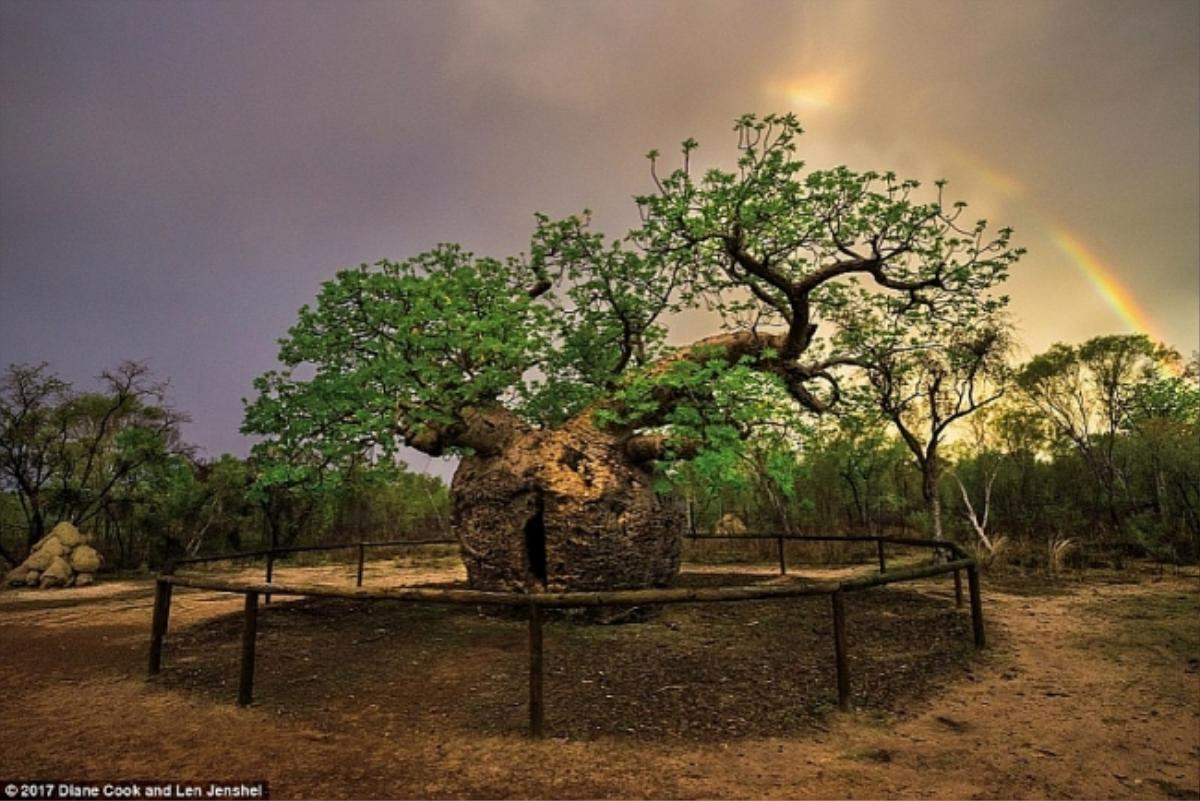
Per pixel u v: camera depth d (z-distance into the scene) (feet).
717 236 30.60
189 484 83.30
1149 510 59.72
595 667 23.00
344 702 20.18
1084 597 35.73
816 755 15.90
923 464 52.19
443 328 28.19
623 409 32.35
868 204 29.37
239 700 20.24
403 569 65.92
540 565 32.63
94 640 31.48
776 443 27.50
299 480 30.01
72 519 77.71
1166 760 15.29
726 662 23.35
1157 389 68.33
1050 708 18.89
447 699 20.20
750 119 29.19
